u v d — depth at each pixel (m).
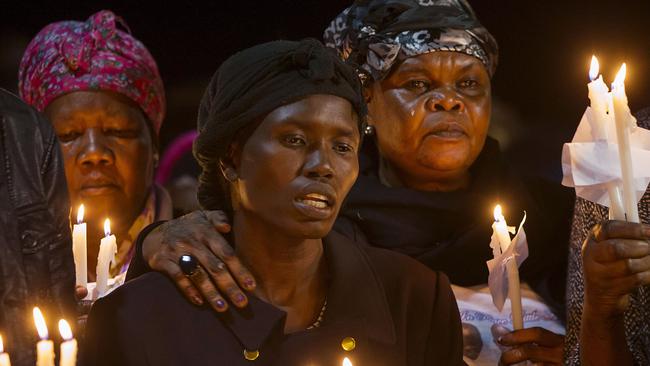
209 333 2.43
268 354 2.43
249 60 2.47
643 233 2.27
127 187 3.59
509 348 2.93
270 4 5.48
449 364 2.63
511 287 2.71
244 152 2.45
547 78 5.43
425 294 2.65
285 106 2.40
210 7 5.62
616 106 2.27
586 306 2.45
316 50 2.44
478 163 3.57
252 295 2.49
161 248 2.53
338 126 2.41
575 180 2.35
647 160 2.34
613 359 2.50
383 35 3.31
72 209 3.54
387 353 2.53
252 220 2.49
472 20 3.35
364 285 2.57
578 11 5.27
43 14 5.66
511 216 3.44
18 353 2.39
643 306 2.62
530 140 5.50
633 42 5.08
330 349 2.46
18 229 2.44
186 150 5.35
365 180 3.48
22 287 2.41
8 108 2.51
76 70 3.57
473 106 3.32
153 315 2.44
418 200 3.39
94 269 3.62
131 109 3.61
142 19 5.70
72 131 3.55
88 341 2.46
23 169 2.48
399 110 3.32
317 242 2.57
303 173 2.39
